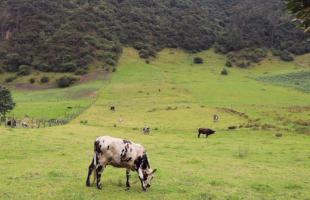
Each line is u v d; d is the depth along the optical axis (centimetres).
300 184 2211
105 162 1775
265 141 4619
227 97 10706
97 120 7506
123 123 7088
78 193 1705
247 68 19088
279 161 3147
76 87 13738
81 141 4019
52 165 2500
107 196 1697
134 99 10631
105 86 13088
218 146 4119
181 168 2641
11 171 2192
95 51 17900
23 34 19462
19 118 7906
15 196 1636
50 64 16900
